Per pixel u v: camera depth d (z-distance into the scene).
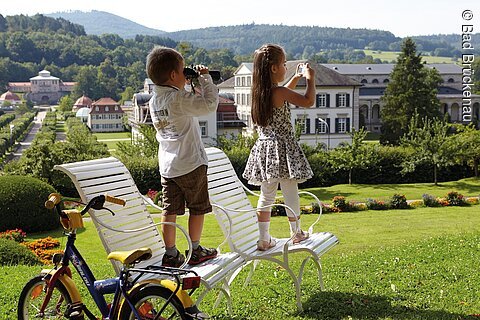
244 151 37.97
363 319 5.61
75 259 4.55
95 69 195.12
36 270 8.98
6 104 180.62
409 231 20.69
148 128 39.41
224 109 57.16
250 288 6.91
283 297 6.41
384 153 39.97
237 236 6.16
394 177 40.12
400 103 73.38
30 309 5.01
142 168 35.03
